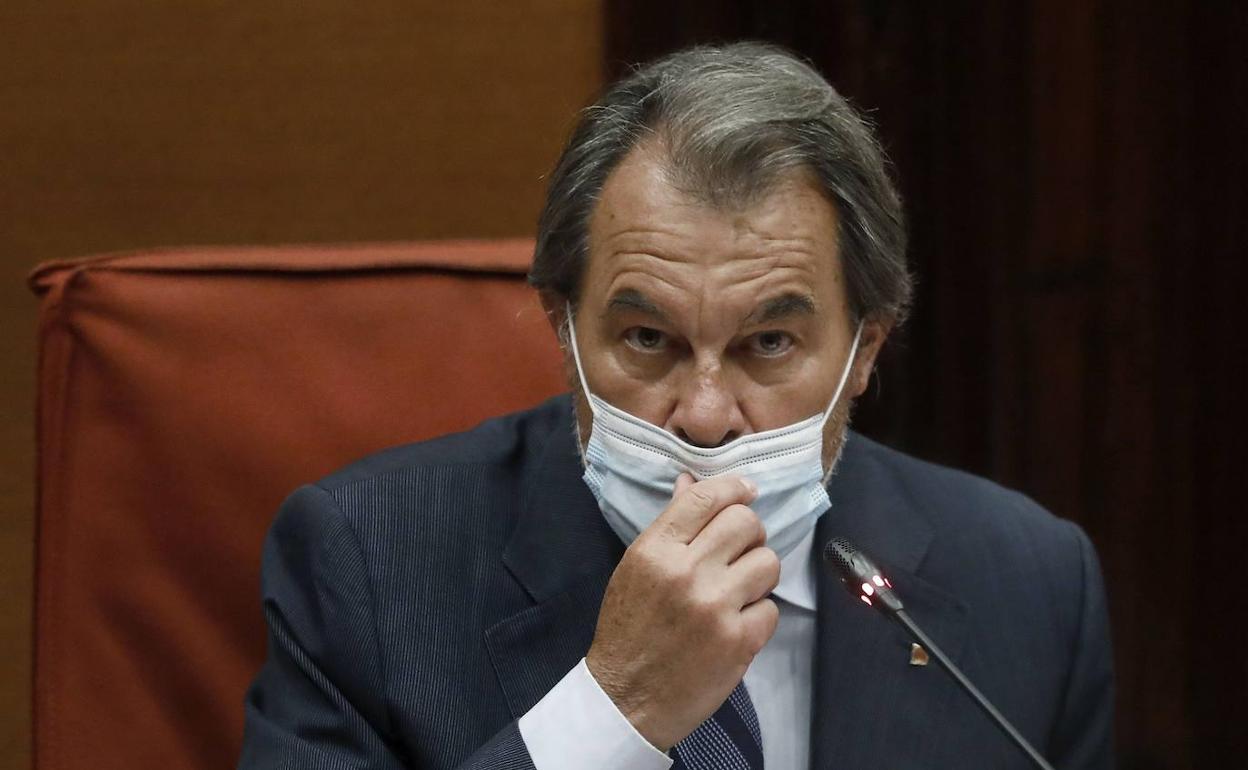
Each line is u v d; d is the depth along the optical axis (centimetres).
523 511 554
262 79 805
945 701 545
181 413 587
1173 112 998
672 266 472
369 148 813
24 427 789
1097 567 614
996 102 1004
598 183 493
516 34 820
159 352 587
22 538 789
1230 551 1008
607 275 486
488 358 619
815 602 559
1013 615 582
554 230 507
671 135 481
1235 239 993
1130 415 1020
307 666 518
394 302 615
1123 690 1029
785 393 490
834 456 523
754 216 474
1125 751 1030
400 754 518
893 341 896
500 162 822
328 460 598
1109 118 1006
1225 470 1006
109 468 582
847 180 492
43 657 578
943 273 1015
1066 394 1023
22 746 788
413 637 521
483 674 522
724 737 505
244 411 593
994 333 1021
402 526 541
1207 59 988
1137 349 1016
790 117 482
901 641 550
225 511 591
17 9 787
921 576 579
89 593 579
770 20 964
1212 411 1008
